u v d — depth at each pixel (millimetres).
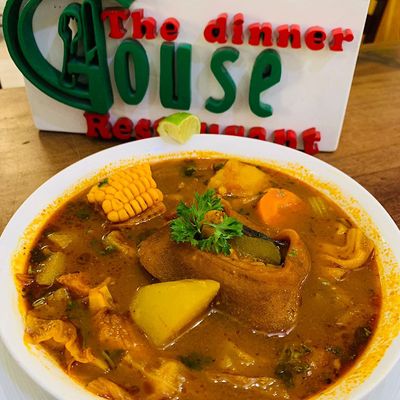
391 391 181
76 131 324
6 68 458
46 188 244
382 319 197
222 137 278
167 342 190
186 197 255
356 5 259
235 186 257
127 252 223
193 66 290
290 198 247
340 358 186
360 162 303
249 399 174
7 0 263
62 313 199
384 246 221
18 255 218
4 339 178
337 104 295
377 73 380
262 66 278
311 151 310
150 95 303
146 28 272
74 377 178
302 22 268
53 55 293
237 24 265
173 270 206
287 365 184
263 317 193
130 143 272
